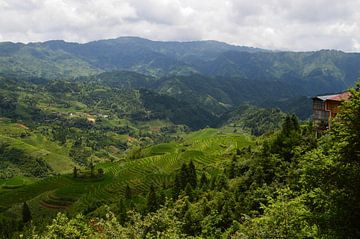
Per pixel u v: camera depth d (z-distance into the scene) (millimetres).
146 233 30438
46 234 35281
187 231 71250
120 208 120688
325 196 25844
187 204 82312
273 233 28391
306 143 81375
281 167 77312
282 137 88375
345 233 24391
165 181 179500
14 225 149500
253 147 146250
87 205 171375
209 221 71500
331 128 26875
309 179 26875
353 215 24578
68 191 197250
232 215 70750
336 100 84062
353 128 25062
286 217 28234
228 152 195125
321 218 25391
